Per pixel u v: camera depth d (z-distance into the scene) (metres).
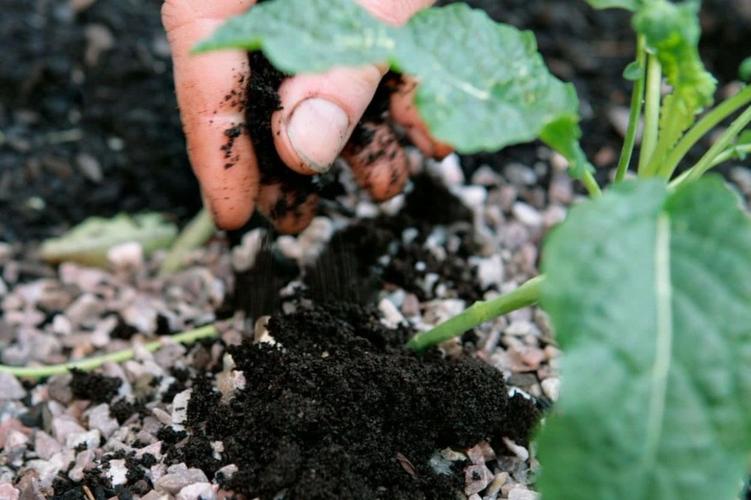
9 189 0.47
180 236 0.46
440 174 0.44
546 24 0.54
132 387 0.37
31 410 0.37
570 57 0.53
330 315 0.35
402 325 0.36
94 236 0.45
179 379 0.37
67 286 0.44
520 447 0.33
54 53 0.51
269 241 0.38
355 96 0.33
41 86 0.50
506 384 0.35
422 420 0.32
